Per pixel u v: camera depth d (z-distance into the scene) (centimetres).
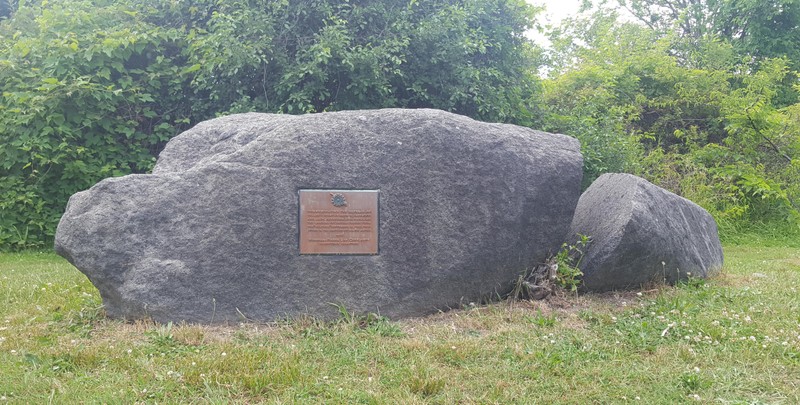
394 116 527
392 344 453
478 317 511
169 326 471
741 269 816
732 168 1413
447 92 1105
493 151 534
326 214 502
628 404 366
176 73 1066
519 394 376
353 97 1061
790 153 1464
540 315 514
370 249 506
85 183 991
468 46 1088
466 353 434
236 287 490
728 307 550
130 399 358
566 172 557
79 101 980
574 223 641
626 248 564
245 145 524
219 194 495
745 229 1351
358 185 508
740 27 2045
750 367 418
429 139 520
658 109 1672
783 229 1344
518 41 1268
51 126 979
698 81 1655
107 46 997
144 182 501
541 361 423
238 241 491
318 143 509
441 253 518
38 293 612
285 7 1051
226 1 1041
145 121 1070
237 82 1037
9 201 961
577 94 1530
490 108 1130
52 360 418
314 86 1018
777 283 668
